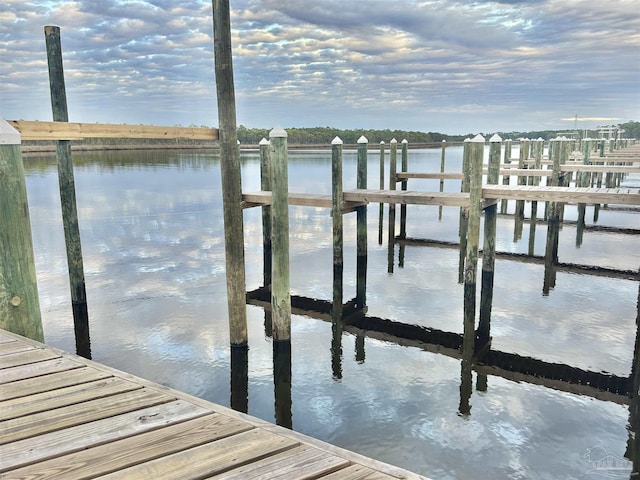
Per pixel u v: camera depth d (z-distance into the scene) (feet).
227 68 18.39
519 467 12.66
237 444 6.61
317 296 28.48
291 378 18.08
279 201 19.33
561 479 12.16
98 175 99.35
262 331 22.89
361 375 18.34
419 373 18.51
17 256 11.14
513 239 45.11
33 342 10.44
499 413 15.44
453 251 40.65
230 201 19.33
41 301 26.20
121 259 35.09
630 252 39.58
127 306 25.45
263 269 34.45
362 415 15.37
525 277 32.35
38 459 6.27
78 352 19.89
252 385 17.49
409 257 38.37
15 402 7.75
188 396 8.02
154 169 115.14
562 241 44.04
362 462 6.23
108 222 49.34
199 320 23.53
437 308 26.35
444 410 15.65
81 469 6.07
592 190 27.96
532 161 64.49
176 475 5.94
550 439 13.98
